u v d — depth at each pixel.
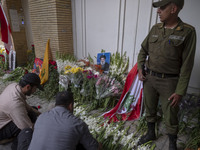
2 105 1.75
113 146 2.01
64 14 3.82
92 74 2.94
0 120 1.85
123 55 3.30
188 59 1.54
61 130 1.20
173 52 1.60
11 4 4.86
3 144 2.01
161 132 2.33
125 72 3.31
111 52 3.48
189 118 2.32
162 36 1.66
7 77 4.27
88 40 3.87
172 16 1.55
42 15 3.99
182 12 2.37
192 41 1.51
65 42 4.05
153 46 1.76
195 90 2.51
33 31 4.47
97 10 3.45
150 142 2.11
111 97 2.95
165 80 1.72
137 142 2.13
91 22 3.65
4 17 4.68
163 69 1.71
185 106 2.33
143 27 2.85
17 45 5.32
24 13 5.24
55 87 3.33
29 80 1.79
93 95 2.98
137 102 2.70
